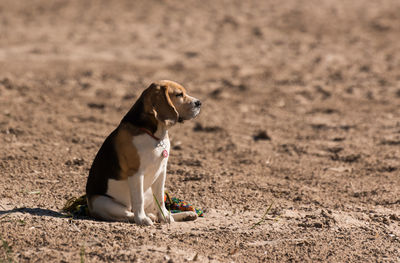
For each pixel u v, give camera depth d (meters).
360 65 25.80
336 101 19.86
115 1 41.31
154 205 8.55
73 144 13.83
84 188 10.23
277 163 12.80
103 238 7.40
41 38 30.84
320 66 25.67
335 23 35.25
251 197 10.13
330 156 13.48
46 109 17.61
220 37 32.00
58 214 8.56
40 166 11.62
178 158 12.93
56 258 6.64
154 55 27.72
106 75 23.55
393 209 9.62
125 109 18.27
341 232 8.30
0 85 20.62
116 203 8.23
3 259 6.62
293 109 18.86
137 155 7.86
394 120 17.17
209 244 7.49
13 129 14.60
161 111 7.78
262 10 38.81
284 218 8.95
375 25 34.56
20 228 7.67
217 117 17.56
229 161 12.89
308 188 10.85
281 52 28.73
